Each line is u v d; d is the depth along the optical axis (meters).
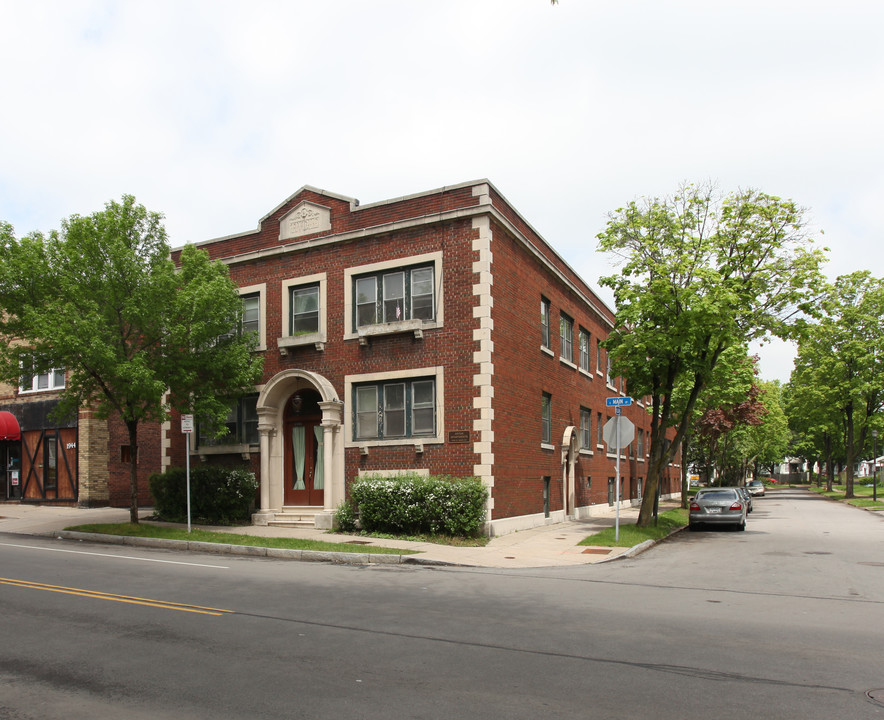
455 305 18.81
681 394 31.81
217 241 23.03
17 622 8.34
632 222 21.47
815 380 51.38
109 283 18.03
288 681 6.13
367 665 6.60
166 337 18.95
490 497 18.02
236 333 21.36
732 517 23.14
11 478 28.52
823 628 8.29
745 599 10.28
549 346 23.73
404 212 19.88
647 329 21.67
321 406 19.73
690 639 7.66
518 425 20.27
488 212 18.66
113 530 18.31
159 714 5.36
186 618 8.55
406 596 10.20
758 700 5.68
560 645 7.36
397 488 17.83
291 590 10.62
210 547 16.22
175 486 21.61
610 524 22.69
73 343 16.41
